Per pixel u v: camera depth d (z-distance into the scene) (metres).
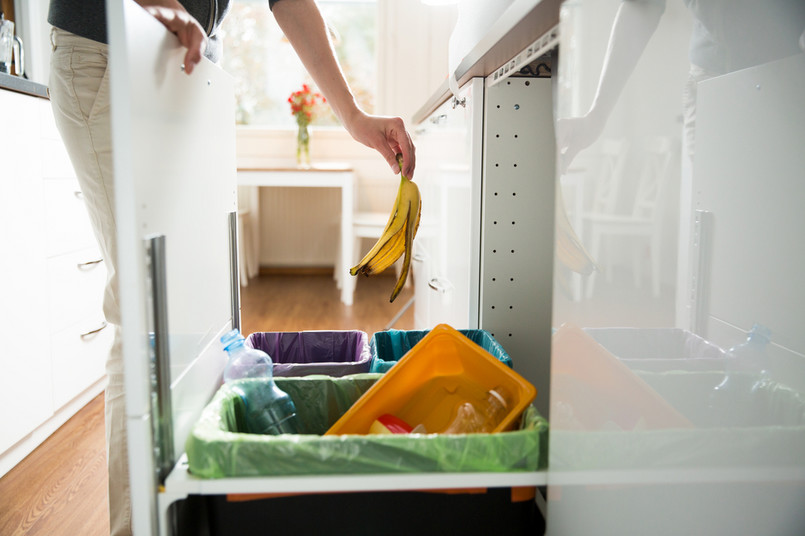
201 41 0.94
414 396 1.05
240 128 4.52
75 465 1.69
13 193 1.66
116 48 0.71
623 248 0.80
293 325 3.22
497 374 1.01
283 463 0.80
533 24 0.84
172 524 0.84
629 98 0.78
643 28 0.77
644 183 0.79
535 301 1.40
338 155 4.57
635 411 0.82
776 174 0.89
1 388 1.59
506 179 1.36
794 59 0.88
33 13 2.83
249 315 3.45
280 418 1.04
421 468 0.82
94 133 1.07
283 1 1.29
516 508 0.87
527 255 1.38
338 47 4.61
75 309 2.01
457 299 1.58
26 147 1.73
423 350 1.05
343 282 3.76
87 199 1.12
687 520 0.80
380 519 0.85
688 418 0.86
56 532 1.37
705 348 0.87
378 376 1.11
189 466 0.82
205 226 1.04
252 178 3.61
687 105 0.81
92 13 1.05
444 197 1.80
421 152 2.31
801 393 0.89
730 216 0.87
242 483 0.80
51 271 1.86
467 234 1.43
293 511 0.84
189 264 0.94
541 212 1.38
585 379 0.80
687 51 0.80
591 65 0.76
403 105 4.49
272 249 4.78
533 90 1.34
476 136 1.35
